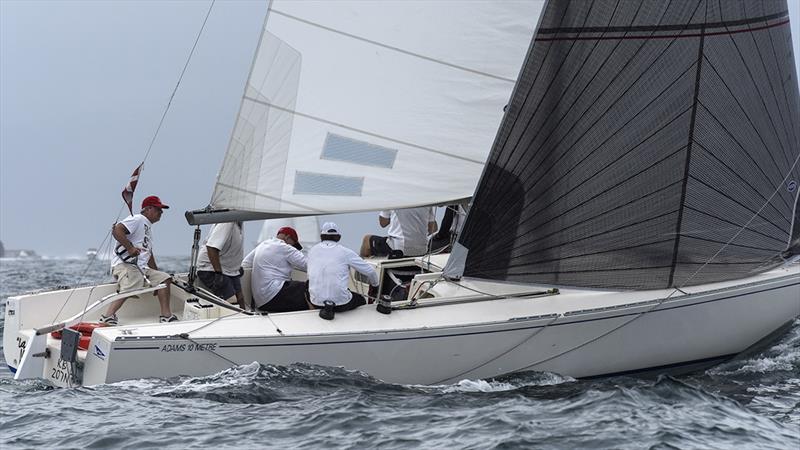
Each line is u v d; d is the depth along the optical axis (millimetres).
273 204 29000
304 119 28797
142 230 31375
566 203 28250
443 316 28656
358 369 27547
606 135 27922
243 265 34469
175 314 31797
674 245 29141
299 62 28531
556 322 28609
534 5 28250
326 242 29172
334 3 28266
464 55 28562
